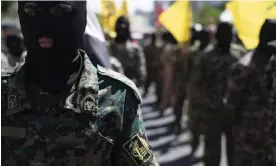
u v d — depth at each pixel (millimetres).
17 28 4695
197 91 4910
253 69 3695
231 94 3777
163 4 14625
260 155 3729
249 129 3736
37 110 1484
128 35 6105
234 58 4816
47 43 1454
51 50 1464
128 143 1521
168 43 8203
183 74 7316
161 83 10070
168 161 6043
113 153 1529
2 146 1493
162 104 9328
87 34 2312
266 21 3666
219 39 4855
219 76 4797
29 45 1475
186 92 7414
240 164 3830
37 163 1461
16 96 1493
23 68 1530
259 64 3709
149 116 9602
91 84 1504
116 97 1517
